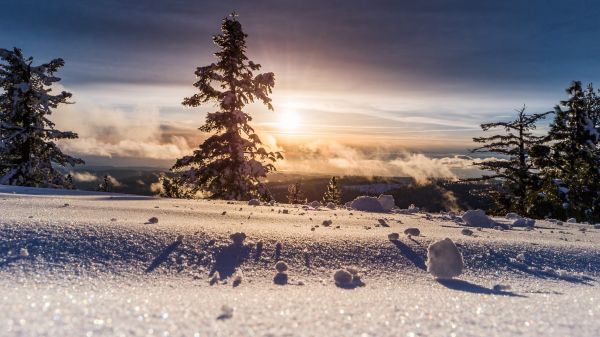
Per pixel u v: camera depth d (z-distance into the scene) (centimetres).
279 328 261
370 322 281
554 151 2862
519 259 627
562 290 495
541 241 753
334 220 906
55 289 410
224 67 2586
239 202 1338
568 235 885
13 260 494
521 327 277
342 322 279
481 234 812
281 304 334
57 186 3139
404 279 525
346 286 477
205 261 537
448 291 459
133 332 234
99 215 746
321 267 548
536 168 2947
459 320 291
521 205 2920
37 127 2977
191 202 1184
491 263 605
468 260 607
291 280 497
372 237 672
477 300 377
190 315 281
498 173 3166
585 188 2128
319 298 372
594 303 370
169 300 339
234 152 2544
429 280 525
